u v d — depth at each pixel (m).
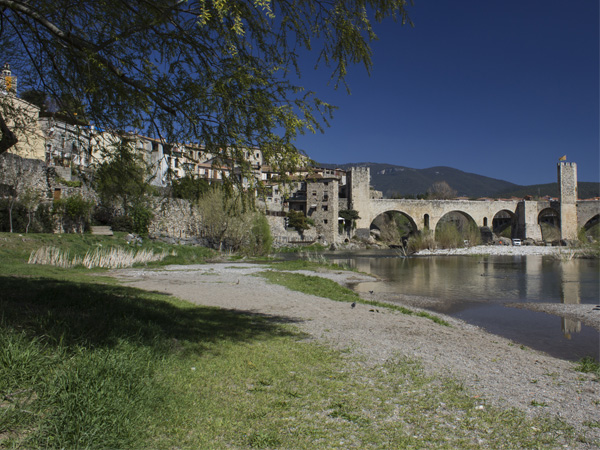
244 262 39.00
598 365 8.70
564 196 104.38
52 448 3.50
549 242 100.94
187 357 6.68
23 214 29.34
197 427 4.46
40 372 4.59
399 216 130.25
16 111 8.46
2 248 23.20
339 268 37.44
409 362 7.77
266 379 6.18
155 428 4.28
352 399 5.74
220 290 17.70
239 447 4.15
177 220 48.25
